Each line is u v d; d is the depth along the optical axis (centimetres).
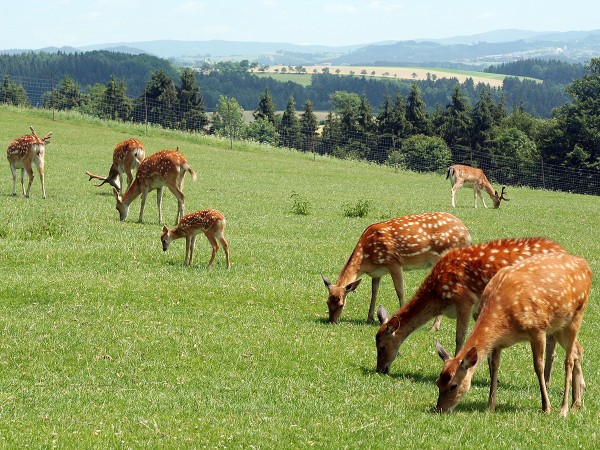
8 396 2277
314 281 4169
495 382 2305
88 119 14575
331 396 2436
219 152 13012
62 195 6819
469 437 2055
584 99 18262
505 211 8381
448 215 3369
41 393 2322
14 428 2025
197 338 2969
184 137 14362
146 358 2720
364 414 2239
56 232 4866
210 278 3997
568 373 2269
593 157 17925
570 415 2261
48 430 2022
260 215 6556
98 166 9288
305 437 2041
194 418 2153
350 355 2906
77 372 2553
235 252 4781
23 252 4225
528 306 2194
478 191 8762
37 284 3578
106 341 2866
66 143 11475
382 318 2784
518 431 2103
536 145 18975
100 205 6362
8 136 11312
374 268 3366
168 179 5584
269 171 11038
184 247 4803
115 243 4700
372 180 11306
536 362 2222
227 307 3500
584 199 11200
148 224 5594
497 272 2327
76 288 3581
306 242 5350
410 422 2164
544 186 16462
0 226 4844
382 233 3325
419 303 2678
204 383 2497
